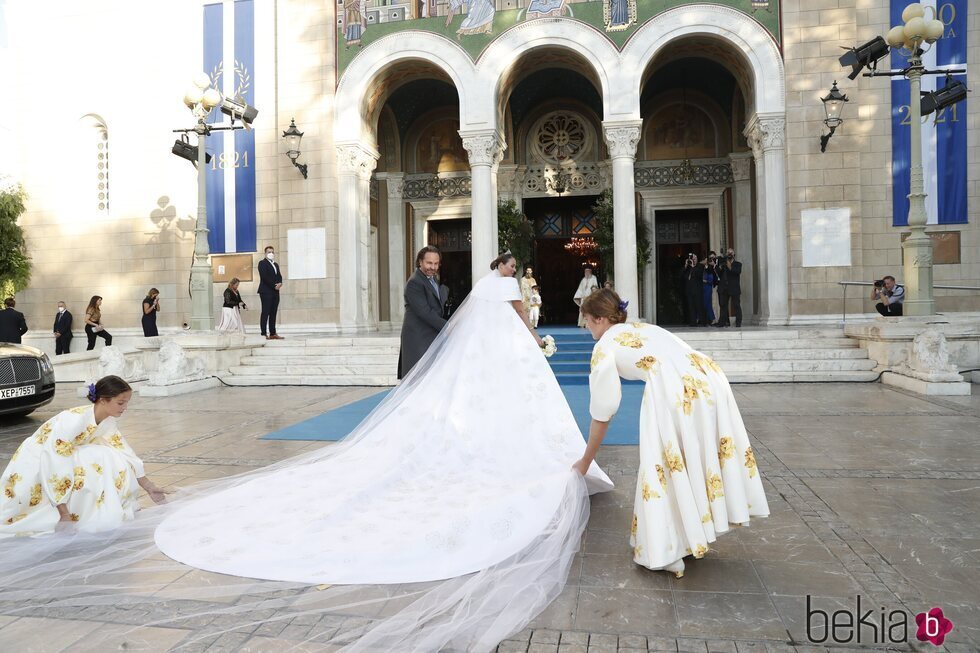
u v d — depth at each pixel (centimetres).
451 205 1936
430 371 464
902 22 1343
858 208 1348
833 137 1360
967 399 782
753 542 326
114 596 270
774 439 577
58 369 1280
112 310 1641
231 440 623
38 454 353
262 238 1563
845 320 1346
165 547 317
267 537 322
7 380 757
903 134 1349
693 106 1828
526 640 230
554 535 307
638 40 1398
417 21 1484
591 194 1900
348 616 250
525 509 331
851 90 1359
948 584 271
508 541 306
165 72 1616
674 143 1838
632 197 1401
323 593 269
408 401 454
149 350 1167
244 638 233
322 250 1514
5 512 349
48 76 1688
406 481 409
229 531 332
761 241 1422
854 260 1348
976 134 1327
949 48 1330
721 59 1510
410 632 232
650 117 1848
